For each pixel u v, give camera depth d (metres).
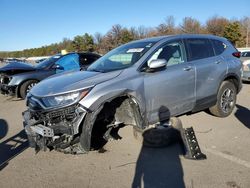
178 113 5.52
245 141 5.24
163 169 4.30
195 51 5.96
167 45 5.52
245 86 11.73
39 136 4.51
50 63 10.98
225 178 3.95
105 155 4.87
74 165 4.57
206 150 4.91
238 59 6.86
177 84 5.36
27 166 4.62
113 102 4.72
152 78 4.98
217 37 6.70
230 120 6.50
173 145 5.18
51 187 3.96
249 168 4.21
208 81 6.00
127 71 4.84
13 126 6.95
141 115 4.80
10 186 4.04
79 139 4.34
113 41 73.56
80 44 79.12
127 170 4.33
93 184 3.98
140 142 5.18
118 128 5.82
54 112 4.29
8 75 10.42
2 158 4.98
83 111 4.21
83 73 5.10
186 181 3.93
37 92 4.63
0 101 10.75
